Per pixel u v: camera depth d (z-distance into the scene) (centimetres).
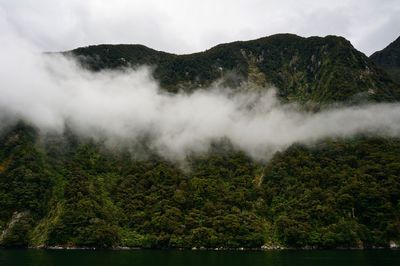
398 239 18625
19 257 14662
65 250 17712
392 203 19712
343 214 19450
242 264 12850
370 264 12556
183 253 16650
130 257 14938
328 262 13188
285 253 16525
